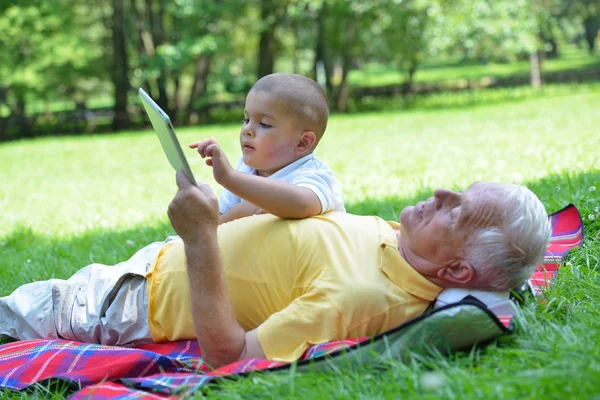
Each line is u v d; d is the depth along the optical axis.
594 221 4.42
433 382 2.37
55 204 10.04
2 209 9.95
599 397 2.14
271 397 2.52
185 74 33.03
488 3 24.45
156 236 6.00
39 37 25.89
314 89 3.24
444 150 12.13
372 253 2.90
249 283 2.98
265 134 3.18
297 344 2.78
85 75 29.72
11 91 28.44
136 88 30.30
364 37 29.66
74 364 3.05
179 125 27.25
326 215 3.06
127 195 10.30
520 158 9.59
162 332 3.21
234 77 28.28
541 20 27.91
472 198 2.78
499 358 2.61
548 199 5.16
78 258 5.53
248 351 2.79
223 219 3.43
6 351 3.22
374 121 21.73
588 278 3.53
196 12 24.42
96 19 31.39
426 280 2.85
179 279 3.13
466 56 30.33
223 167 2.84
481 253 2.75
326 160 12.14
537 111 19.84
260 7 27.20
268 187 2.93
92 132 27.92
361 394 2.42
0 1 25.11
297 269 2.91
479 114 21.00
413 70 31.98
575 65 46.59
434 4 24.27
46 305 3.42
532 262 2.80
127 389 2.70
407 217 2.89
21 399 2.88
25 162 17.12
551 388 2.21
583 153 9.33
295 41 33.06
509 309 2.82
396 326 2.74
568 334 2.74
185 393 2.57
